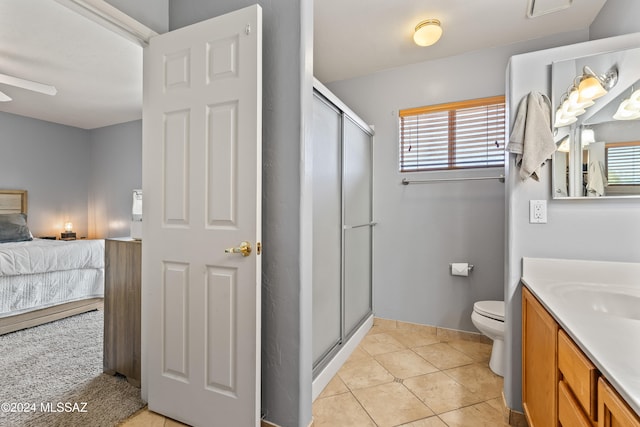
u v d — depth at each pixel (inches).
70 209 204.4
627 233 57.4
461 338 106.3
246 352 57.1
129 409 68.9
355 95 121.3
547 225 61.6
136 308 77.9
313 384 72.5
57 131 198.5
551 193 61.1
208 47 60.5
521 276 62.9
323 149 81.3
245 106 56.9
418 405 70.8
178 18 71.9
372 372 85.0
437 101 109.4
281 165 59.9
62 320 127.0
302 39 58.1
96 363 90.1
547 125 59.7
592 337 34.6
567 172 60.0
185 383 63.3
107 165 205.8
